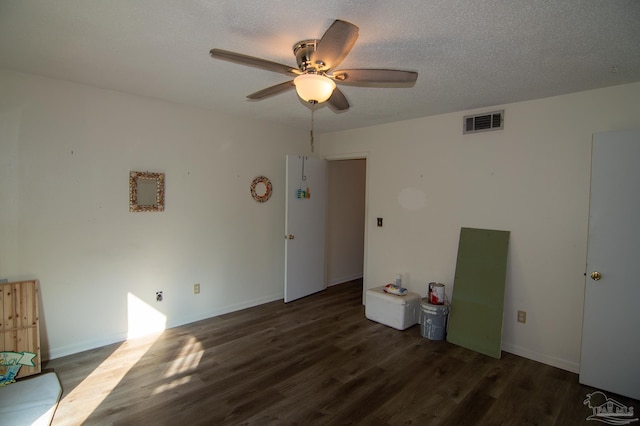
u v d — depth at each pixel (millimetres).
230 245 4109
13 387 2457
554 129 2947
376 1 1562
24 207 2729
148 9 1694
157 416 2182
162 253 3525
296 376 2709
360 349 3223
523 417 2258
